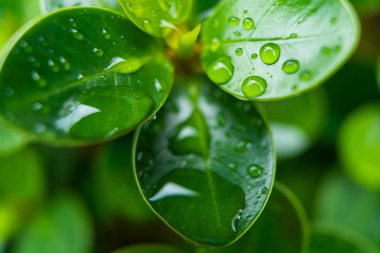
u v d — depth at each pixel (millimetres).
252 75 232
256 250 272
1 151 289
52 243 317
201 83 252
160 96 233
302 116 307
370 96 348
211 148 244
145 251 294
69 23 230
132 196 307
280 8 234
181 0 237
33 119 221
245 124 246
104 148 304
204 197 234
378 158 331
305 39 232
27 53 224
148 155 240
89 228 317
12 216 320
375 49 349
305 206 336
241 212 232
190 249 327
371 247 304
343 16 231
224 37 238
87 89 227
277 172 337
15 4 293
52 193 326
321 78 229
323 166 343
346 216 333
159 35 237
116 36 234
